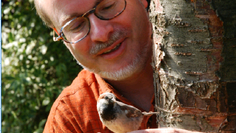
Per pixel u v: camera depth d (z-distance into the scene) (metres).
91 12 0.86
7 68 1.47
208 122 0.75
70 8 0.86
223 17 0.73
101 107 0.88
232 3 0.73
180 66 0.77
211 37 0.74
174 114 0.78
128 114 0.87
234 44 0.74
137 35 0.88
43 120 1.50
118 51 0.87
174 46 0.77
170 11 0.77
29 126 1.55
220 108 0.75
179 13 0.76
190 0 0.75
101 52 0.88
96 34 0.86
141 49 0.89
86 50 0.88
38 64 1.49
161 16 0.78
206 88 0.75
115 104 0.88
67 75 1.46
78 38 0.88
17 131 1.53
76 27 0.88
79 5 0.86
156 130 0.77
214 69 0.75
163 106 0.80
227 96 0.75
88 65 0.90
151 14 0.80
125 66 0.88
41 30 1.46
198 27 0.75
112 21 0.86
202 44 0.75
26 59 1.48
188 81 0.76
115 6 0.87
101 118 0.88
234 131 0.75
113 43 0.87
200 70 0.75
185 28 0.76
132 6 0.88
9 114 1.61
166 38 0.78
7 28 1.60
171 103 0.78
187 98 0.77
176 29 0.76
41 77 1.46
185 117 0.77
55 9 0.89
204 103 0.76
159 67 0.79
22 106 1.54
